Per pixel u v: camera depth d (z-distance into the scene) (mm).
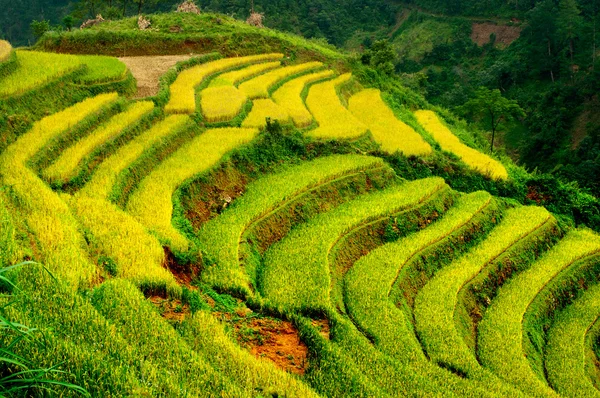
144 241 14156
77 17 45188
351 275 18000
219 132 23453
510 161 32344
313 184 21812
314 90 32125
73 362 7750
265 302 13742
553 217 25734
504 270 21562
